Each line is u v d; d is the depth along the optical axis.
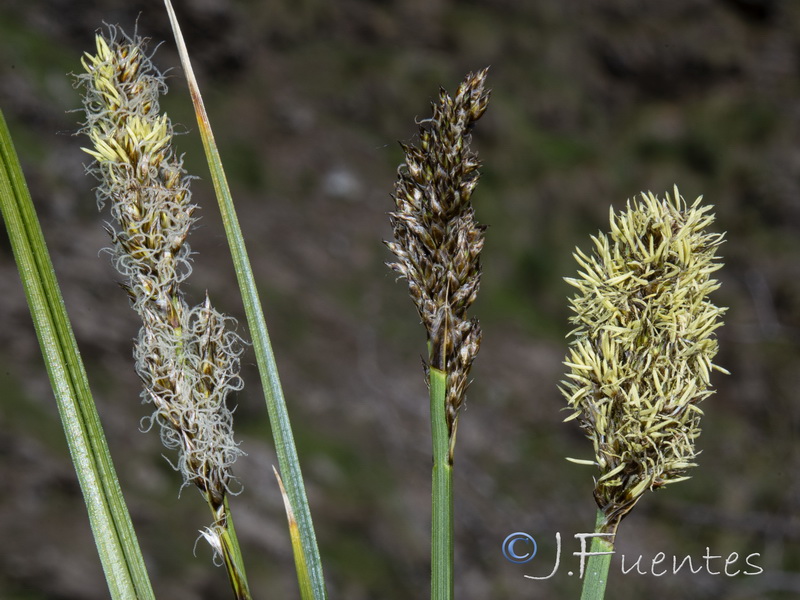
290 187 1.82
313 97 2.01
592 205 2.03
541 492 1.50
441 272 0.27
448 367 0.27
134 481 1.07
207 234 1.54
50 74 1.52
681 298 0.26
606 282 0.27
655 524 1.50
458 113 0.27
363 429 1.40
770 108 2.22
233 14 1.95
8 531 0.95
